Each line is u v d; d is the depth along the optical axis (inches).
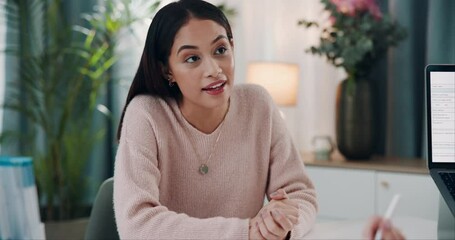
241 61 135.8
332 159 117.1
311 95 131.5
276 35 132.9
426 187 103.0
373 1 111.6
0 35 127.6
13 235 30.5
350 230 54.5
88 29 131.0
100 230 56.6
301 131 133.0
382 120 123.1
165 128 52.9
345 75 127.6
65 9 130.2
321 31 127.7
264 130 56.6
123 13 128.3
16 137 126.0
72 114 127.7
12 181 30.5
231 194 55.1
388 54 120.6
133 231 45.3
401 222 57.5
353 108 112.4
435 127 57.7
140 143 51.0
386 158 118.1
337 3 112.6
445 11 112.8
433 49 114.0
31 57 120.2
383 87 122.4
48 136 122.1
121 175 49.4
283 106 117.7
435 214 102.5
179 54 47.9
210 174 54.5
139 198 46.6
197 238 43.4
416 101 120.0
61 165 124.2
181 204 54.7
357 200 109.5
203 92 48.0
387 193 106.4
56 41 122.5
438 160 57.5
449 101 57.6
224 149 54.8
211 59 47.5
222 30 48.2
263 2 133.4
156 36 50.0
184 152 53.8
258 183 56.7
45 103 121.5
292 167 57.0
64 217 124.6
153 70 52.0
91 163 132.4
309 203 53.9
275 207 42.8
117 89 132.6
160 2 124.9
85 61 124.9
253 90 57.5
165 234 44.3
